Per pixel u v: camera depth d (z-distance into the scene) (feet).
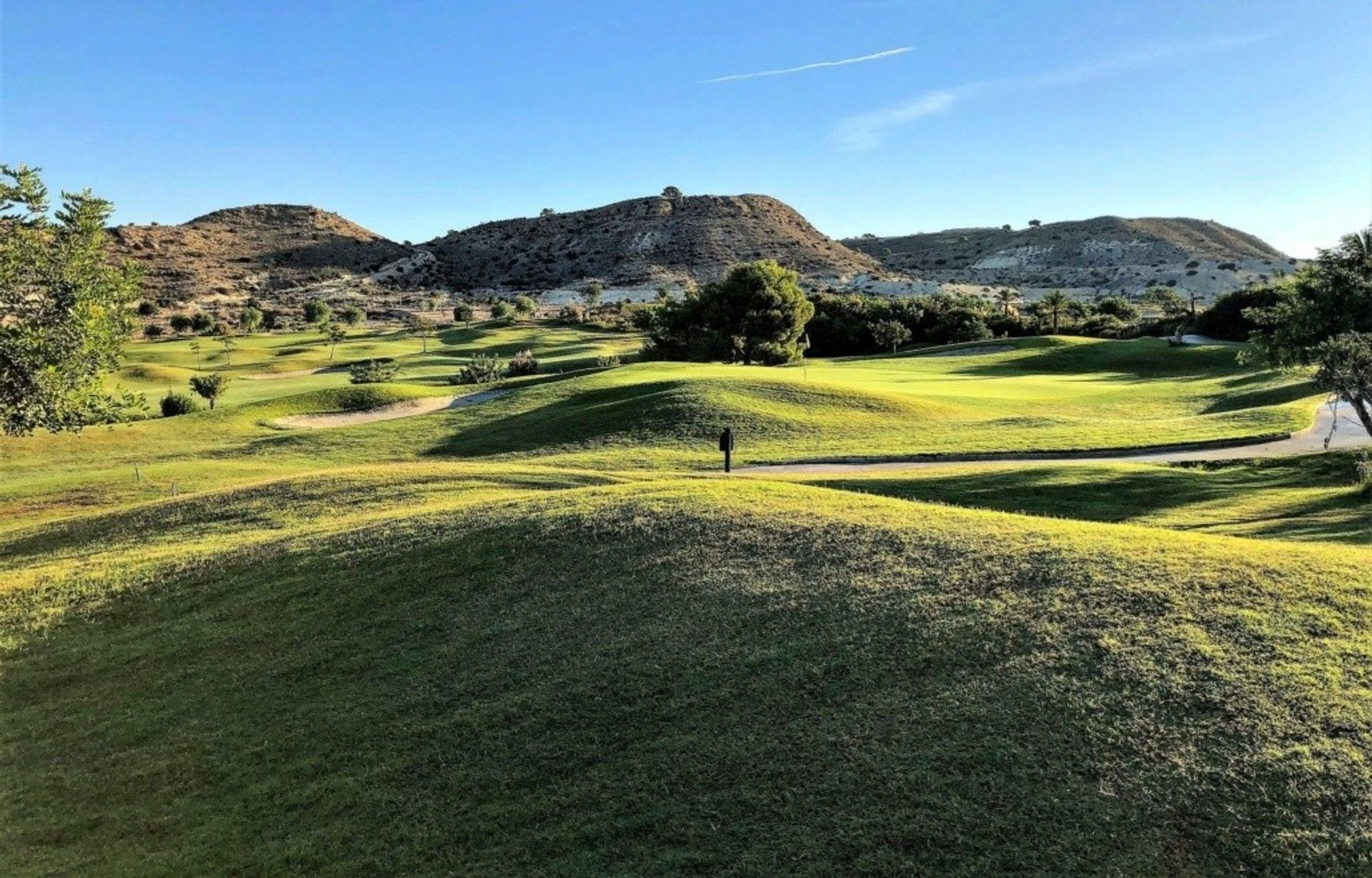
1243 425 106.93
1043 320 302.04
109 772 28.94
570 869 20.74
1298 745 20.66
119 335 51.06
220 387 180.86
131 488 100.58
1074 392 156.04
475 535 42.52
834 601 30.50
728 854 20.22
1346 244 79.61
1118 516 65.00
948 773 21.44
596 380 161.07
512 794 23.89
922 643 27.04
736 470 91.15
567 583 35.78
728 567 34.63
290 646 35.40
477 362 214.48
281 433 143.84
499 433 127.95
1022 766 21.26
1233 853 18.22
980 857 18.97
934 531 36.11
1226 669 23.79
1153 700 22.88
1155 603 27.71
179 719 31.50
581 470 80.94
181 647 37.22
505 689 28.91
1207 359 206.69
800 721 24.39
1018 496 71.05
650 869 20.21
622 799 22.79
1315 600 27.25
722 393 130.52
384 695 30.14
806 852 19.86
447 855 22.03
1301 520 59.57
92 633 40.60
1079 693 23.53
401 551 42.65
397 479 71.26
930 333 296.71
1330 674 23.12
